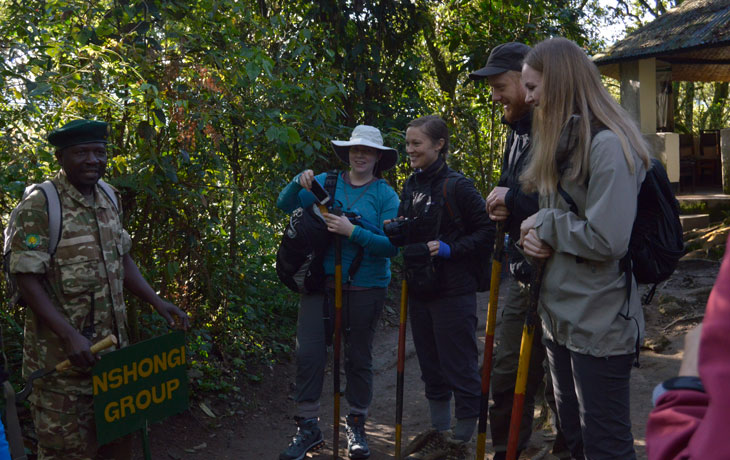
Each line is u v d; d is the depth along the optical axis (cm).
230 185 444
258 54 420
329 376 504
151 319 427
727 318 75
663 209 222
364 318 368
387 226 351
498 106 939
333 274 366
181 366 287
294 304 604
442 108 960
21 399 238
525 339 227
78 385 257
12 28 351
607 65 1010
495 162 1051
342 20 642
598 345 217
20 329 366
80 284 255
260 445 393
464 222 337
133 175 381
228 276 485
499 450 317
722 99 1819
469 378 344
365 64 672
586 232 210
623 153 208
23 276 246
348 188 378
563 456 331
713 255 735
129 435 278
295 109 478
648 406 416
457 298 337
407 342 584
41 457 262
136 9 386
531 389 306
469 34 880
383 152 384
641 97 973
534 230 222
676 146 967
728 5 916
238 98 438
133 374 265
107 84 377
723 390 73
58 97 337
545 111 221
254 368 501
